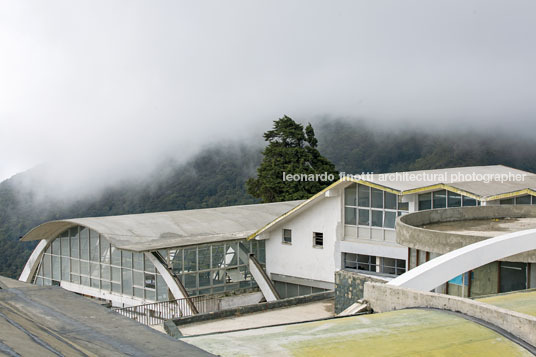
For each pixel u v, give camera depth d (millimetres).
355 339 6703
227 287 30484
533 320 6770
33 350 2719
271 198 60469
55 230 34688
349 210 29500
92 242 32875
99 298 32312
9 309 3865
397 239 17578
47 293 4535
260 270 30984
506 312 7191
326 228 30188
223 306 29594
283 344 6516
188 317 16141
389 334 6957
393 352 6277
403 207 27328
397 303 9367
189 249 28953
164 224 32156
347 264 29594
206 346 6422
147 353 3395
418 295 8930
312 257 30797
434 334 6949
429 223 19781
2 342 2693
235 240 30531
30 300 4297
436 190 26844
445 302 8359
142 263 29703
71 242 34375
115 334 3697
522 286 14898
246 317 16906
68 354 2912
